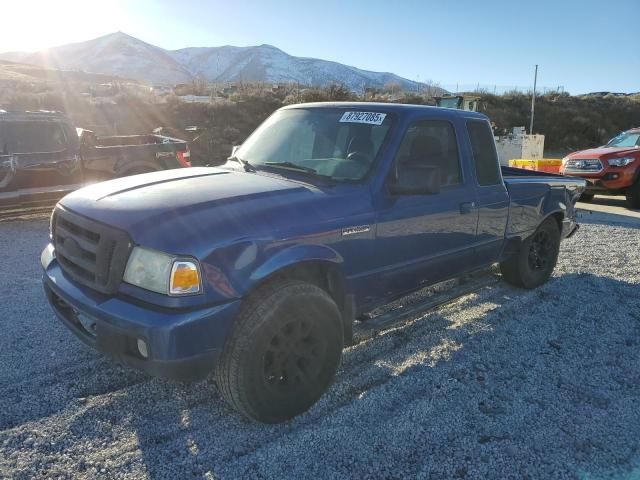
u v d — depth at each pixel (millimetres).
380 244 3760
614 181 12594
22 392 3527
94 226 3084
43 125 9523
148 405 3418
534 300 5586
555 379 3871
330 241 3406
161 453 2949
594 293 5840
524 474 2834
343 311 3670
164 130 28469
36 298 5363
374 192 3725
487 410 3430
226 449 2998
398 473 2818
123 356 2916
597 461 2955
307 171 3881
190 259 2822
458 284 5422
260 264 3031
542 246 5973
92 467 2820
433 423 3268
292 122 4449
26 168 9305
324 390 3438
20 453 2904
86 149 9984
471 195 4621
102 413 3318
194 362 2840
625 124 47312
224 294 2896
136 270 2898
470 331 4730
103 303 2953
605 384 3811
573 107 47188
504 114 43906
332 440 3078
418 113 4160
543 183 5695
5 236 8375
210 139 26328
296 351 3246
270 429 3199
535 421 3320
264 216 3156
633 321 5035
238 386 3008
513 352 4316
